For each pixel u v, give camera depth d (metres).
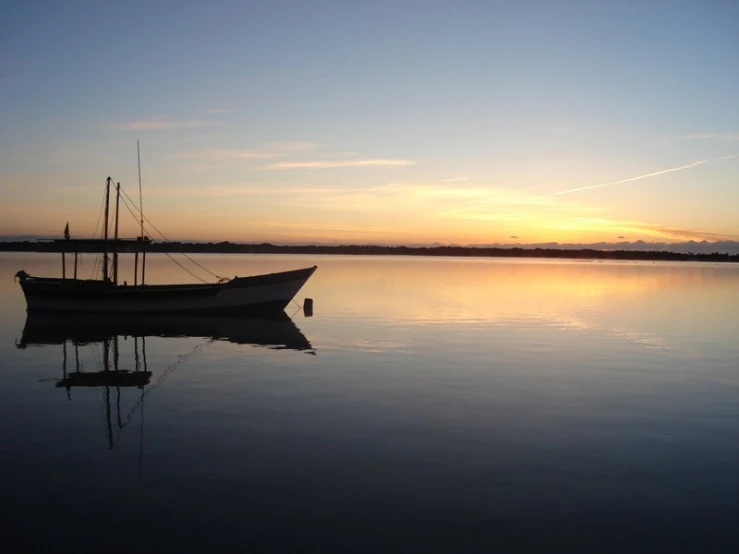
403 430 13.63
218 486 10.41
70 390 17.67
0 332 30.36
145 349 25.11
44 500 9.85
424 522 9.16
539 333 29.69
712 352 24.70
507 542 8.61
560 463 11.66
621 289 63.00
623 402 16.39
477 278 81.12
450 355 23.41
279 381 18.73
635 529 9.03
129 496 10.00
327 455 11.96
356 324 32.94
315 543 8.52
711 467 11.53
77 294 37.50
